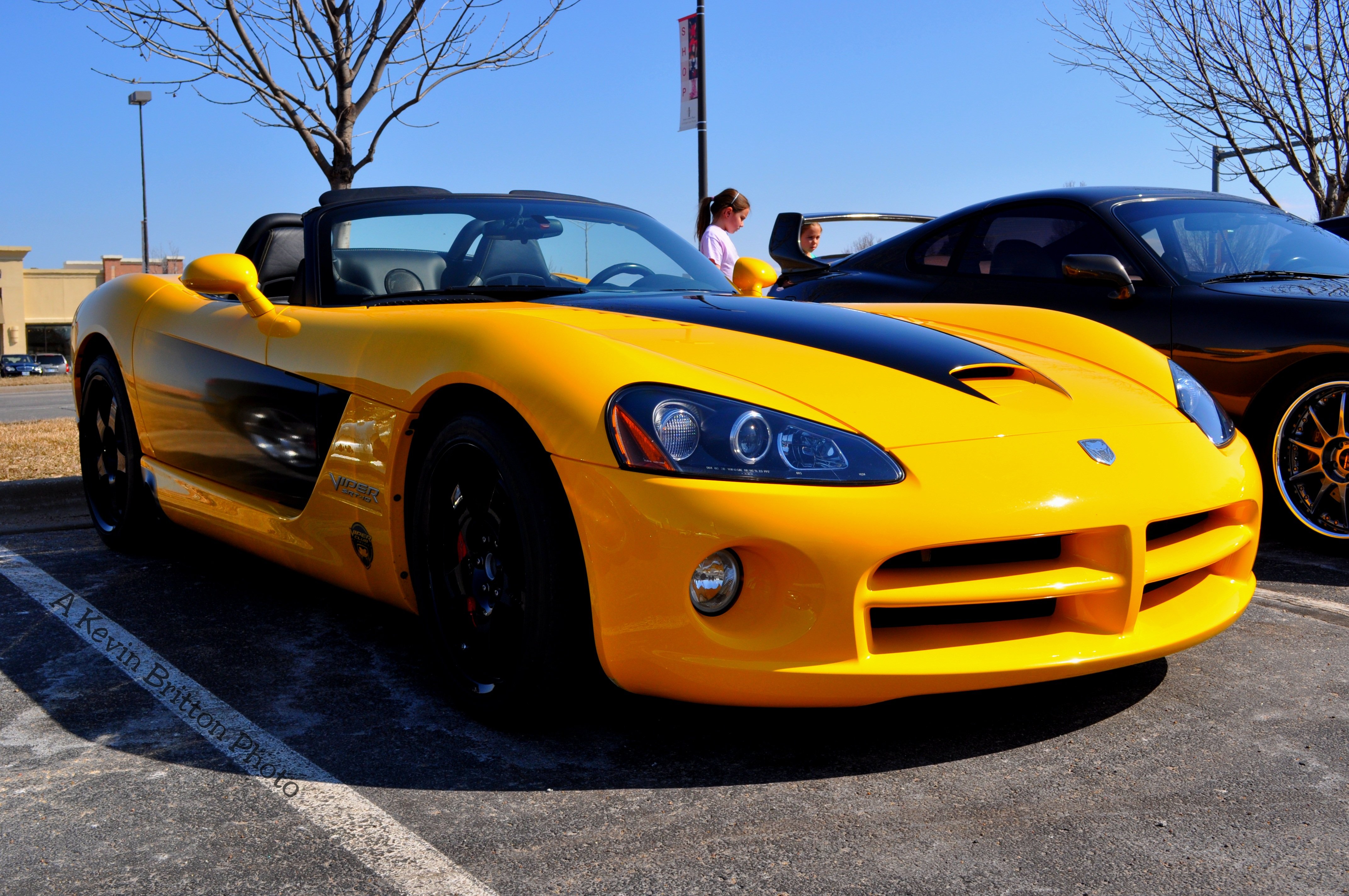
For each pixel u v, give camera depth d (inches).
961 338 99.7
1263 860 61.6
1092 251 158.1
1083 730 80.9
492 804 69.9
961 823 66.5
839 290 190.1
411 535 89.7
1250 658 96.7
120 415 137.3
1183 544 85.1
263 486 110.2
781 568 71.7
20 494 162.9
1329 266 152.5
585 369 77.5
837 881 59.8
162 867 62.4
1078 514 75.5
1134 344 104.7
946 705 86.1
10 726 84.3
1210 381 139.6
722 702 73.0
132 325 134.0
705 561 71.6
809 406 78.4
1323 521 134.1
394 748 79.2
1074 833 65.1
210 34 229.5
